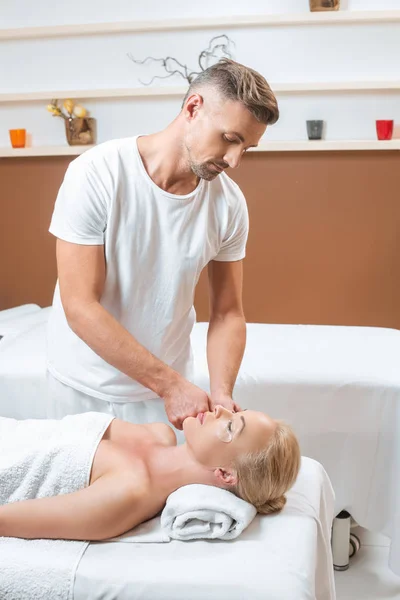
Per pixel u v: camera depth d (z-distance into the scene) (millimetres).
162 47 3088
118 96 3115
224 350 1780
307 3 2969
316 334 2627
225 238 1771
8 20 3135
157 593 1291
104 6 3076
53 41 3143
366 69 3004
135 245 1618
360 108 3041
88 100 3176
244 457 1437
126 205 1583
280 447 1444
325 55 3008
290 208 3158
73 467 1521
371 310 3195
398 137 3051
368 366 2256
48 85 3188
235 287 1850
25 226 3303
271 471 1435
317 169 3109
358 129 3061
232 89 1431
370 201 3107
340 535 2232
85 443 1544
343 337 2586
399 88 2971
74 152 3129
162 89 3057
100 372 1726
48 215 3277
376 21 2947
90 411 1771
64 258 1581
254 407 2234
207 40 3055
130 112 3162
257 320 3275
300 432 2225
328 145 2990
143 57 3107
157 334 1739
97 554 1369
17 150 3160
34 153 3160
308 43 3004
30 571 1327
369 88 2971
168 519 1416
